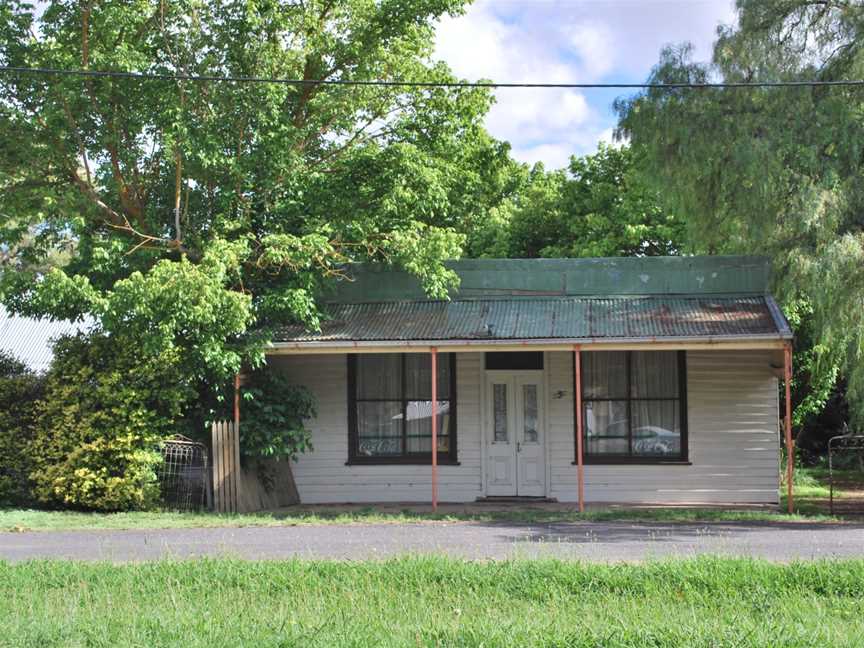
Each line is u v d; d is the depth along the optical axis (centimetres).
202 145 1730
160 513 1630
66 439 1659
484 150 2911
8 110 1789
